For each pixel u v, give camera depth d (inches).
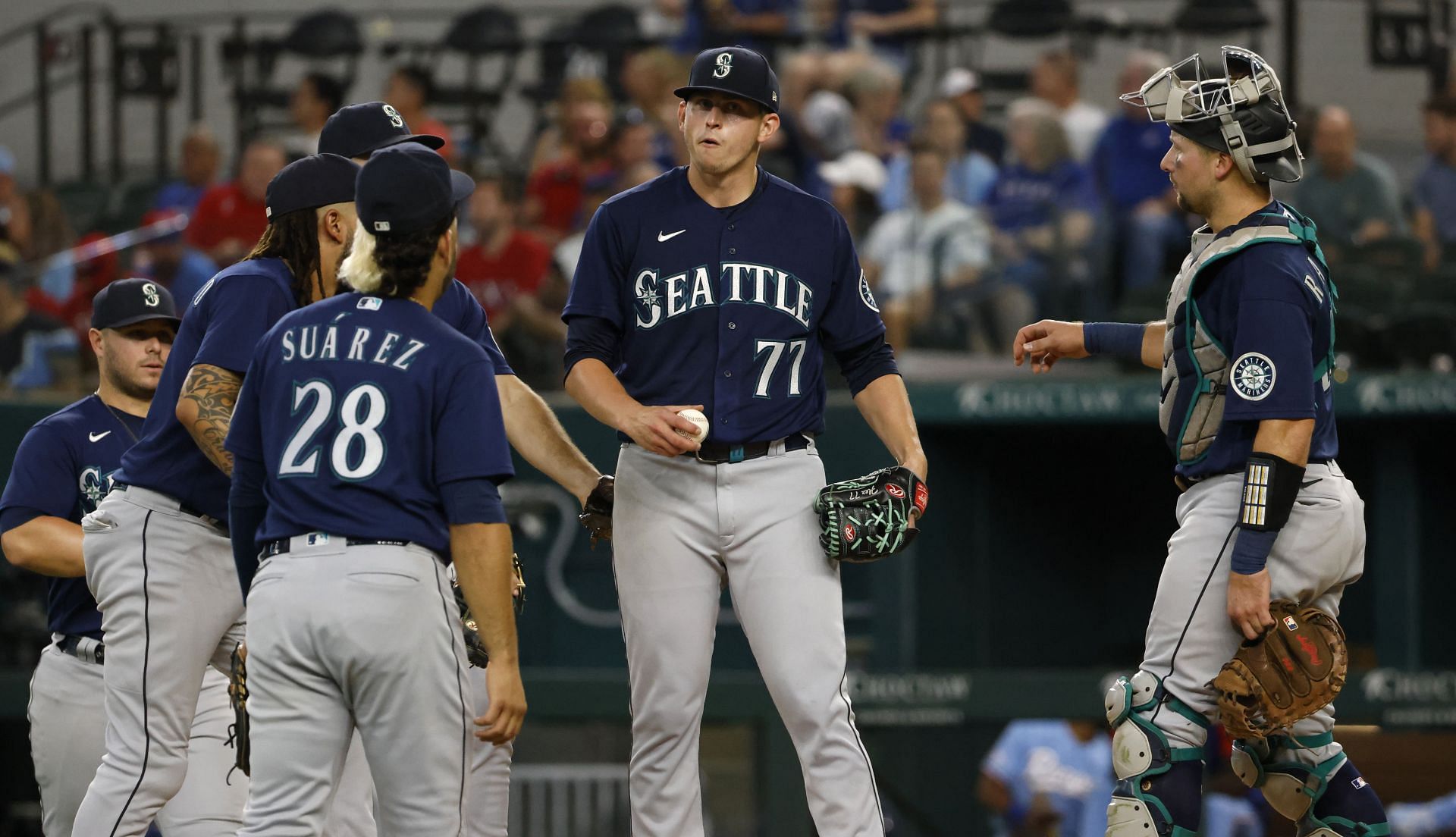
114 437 673.6
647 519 562.9
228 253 1326.3
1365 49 1444.4
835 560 562.9
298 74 1680.6
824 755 554.9
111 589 582.2
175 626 580.4
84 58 1694.1
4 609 1230.9
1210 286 521.0
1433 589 1294.3
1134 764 522.9
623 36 1589.6
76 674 651.5
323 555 471.8
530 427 620.4
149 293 675.4
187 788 625.9
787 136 1360.7
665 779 571.2
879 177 1323.8
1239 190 527.8
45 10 1892.2
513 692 485.7
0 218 1376.7
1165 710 525.3
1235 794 1208.8
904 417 580.7
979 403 1227.2
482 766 615.2
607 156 1385.3
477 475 476.7
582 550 1259.8
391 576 470.9
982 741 1270.9
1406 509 1288.1
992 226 1278.3
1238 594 503.8
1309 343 503.8
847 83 1389.0
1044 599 1365.7
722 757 1350.9
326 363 482.3
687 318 556.1
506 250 1293.1
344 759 492.1
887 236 1291.8
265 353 492.4
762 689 1114.7
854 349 586.6
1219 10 1448.1
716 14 1503.4
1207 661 520.4
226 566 590.9
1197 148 528.4
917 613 1305.4
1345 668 509.7
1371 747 1267.2
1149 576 1396.4
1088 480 1382.9
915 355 1277.1
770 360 557.3
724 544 559.8
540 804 1317.7
